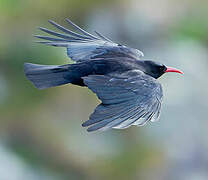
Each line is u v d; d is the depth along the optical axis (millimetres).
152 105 7371
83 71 8031
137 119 7105
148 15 19688
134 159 16578
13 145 16719
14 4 18141
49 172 16359
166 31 19672
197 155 17062
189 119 17328
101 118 6953
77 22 18969
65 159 16578
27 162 16344
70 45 8930
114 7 19359
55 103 17250
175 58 18906
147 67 8531
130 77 7582
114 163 16484
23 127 16953
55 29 18391
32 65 8227
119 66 7988
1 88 17078
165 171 16734
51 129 16953
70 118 17078
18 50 17297
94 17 19156
